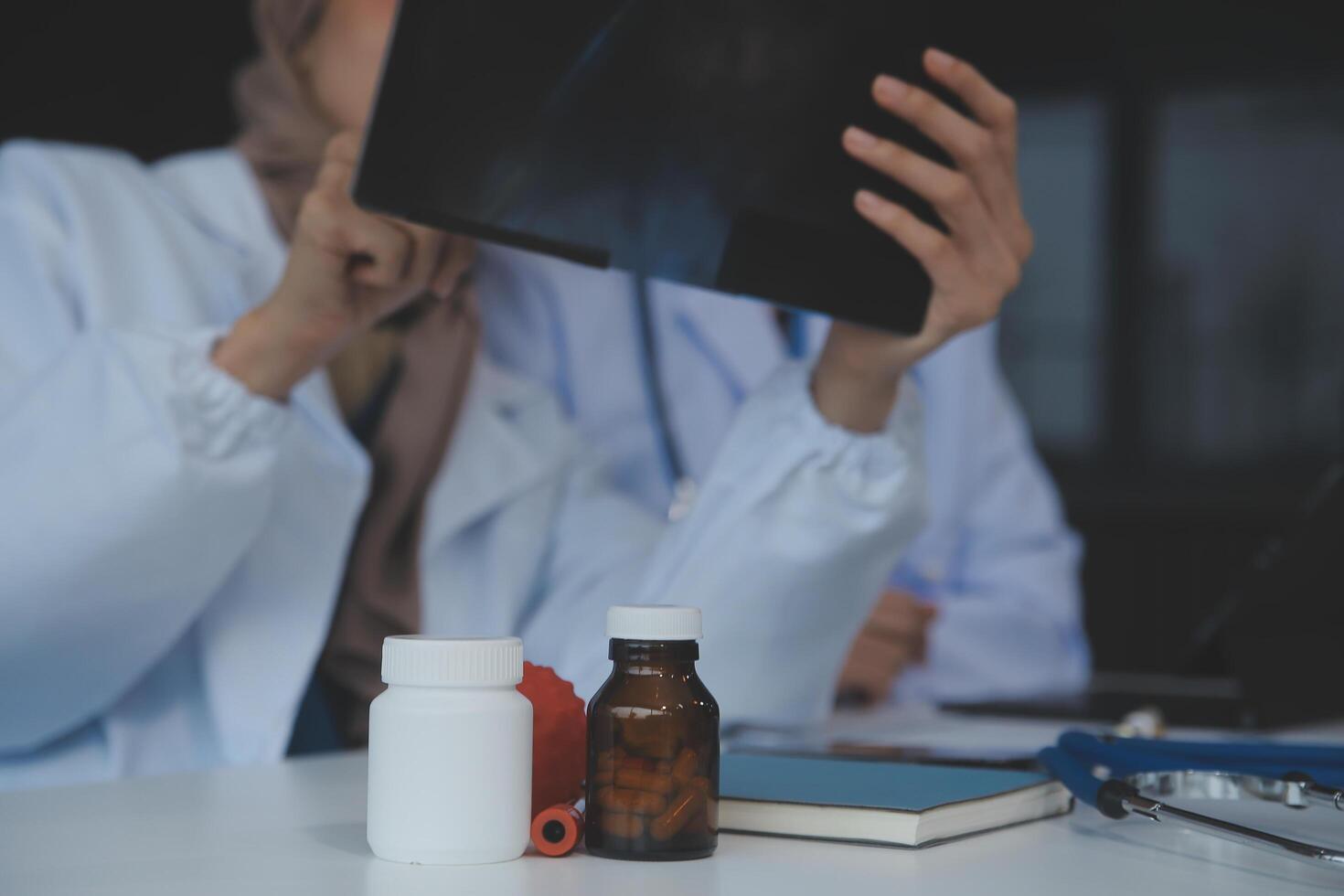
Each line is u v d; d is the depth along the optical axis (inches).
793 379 35.2
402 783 17.7
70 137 107.3
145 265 41.2
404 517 44.2
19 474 32.0
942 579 63.4
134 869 17.8
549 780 19.3
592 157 24.6
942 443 63.9
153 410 31.8
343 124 46.4
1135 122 149.3
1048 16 147.1
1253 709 36.0
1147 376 150.4
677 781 17.9
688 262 26.6
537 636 45.4
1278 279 147.6
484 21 22.8
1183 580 140.9
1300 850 16.8
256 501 33.2
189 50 108.9
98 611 32.6
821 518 34.0
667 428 54.2
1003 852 19.0
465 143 23.2
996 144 30.0
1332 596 37.2
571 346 53.9
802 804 19.5
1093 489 147.9
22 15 104.3
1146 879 17.5
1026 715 37.8
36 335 38.8
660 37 24.6
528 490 47.3
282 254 44.8
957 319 30.9
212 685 37.5
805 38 26.8
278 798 23.9
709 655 34.5
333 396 43.8
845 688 47.9
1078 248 151.5
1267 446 148.5
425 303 45.5
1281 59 145.7
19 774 36.3
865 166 28.8
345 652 42.8
